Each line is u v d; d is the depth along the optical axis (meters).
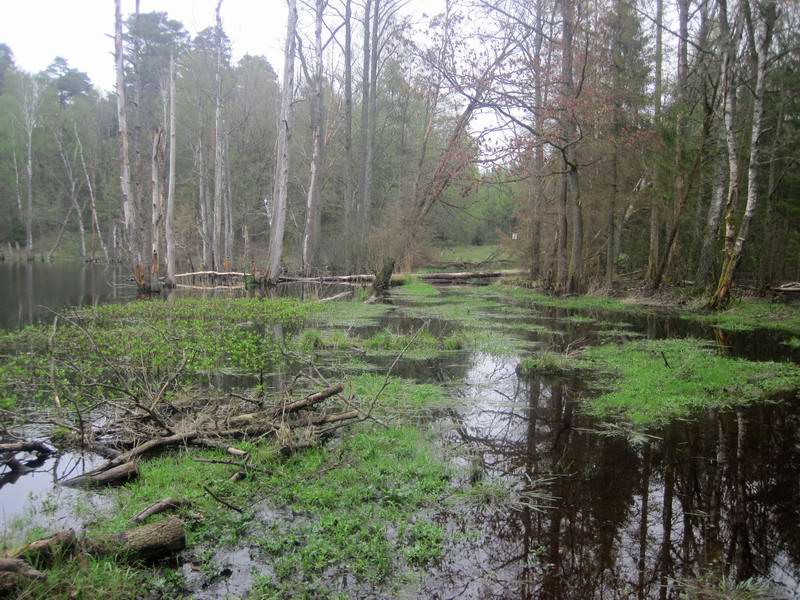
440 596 3.69
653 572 4.05
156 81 45.12
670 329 15.10
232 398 7.47
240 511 4.62
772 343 12.80
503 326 15.30
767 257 22.89
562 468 5.82
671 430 6.99
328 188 43.03
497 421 7.27
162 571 3.86
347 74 33.62
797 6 18.64
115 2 21.36
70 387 7.75
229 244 35.97
